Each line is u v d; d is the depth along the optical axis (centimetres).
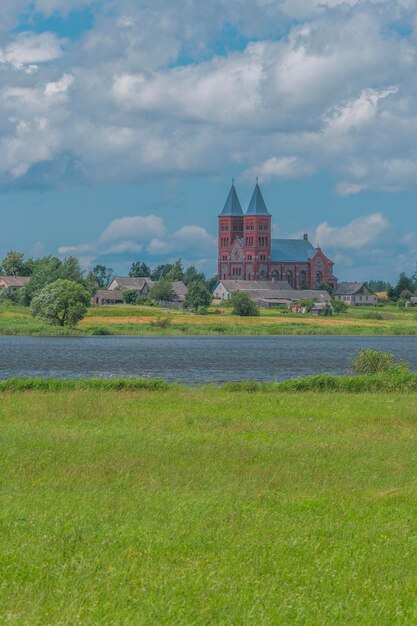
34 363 18488
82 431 6162
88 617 2339
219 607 2455
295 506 3812
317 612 2461
